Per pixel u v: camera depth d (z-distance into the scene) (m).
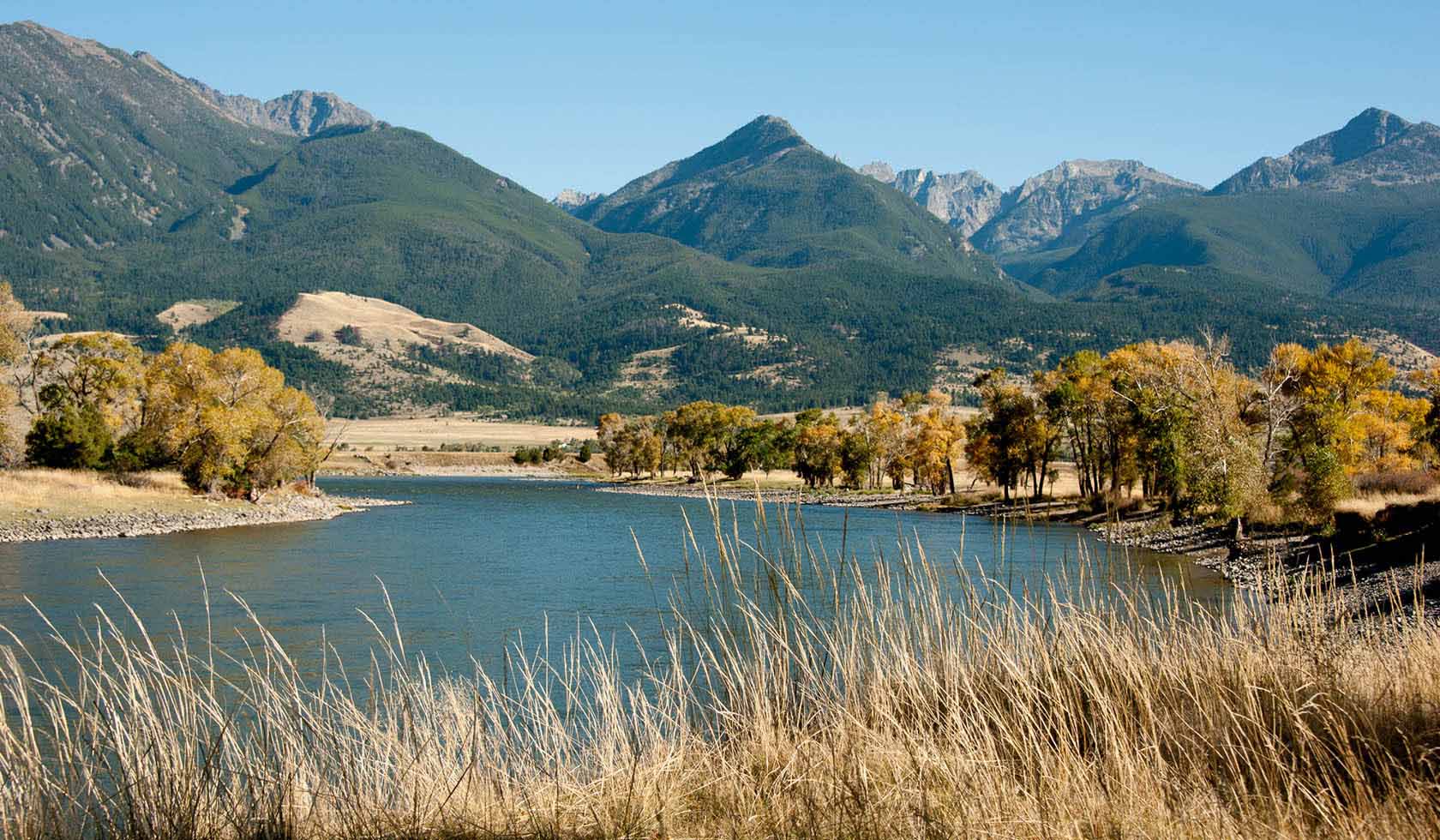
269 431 71.25
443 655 21.27
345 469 180.88
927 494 97.94
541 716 8.38
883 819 6.09
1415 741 6.44
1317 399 52.28
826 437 110.06
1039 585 8.37
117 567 38.09
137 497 63.94
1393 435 56.66
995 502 75.00
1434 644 8.10
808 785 6.63
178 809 6.47
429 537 55.06
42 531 49.56
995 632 8.31
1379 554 28.36
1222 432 41.16
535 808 6.77
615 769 7.19
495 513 78.50
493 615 27.52
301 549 47.06
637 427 155.50
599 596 31.62
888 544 36.94
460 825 6.48
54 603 28.95
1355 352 53.12
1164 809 5.99
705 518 65.31
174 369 68.75
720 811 6.76
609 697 8.19
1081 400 63.22
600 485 140.25
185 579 34.88
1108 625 8.48
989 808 6.12
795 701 8.05
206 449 68.44
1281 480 40.00
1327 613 8.98
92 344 75.75
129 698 6.85
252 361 70.56
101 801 6.56
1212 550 37.03
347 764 7.21
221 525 60.59
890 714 7.41
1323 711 6.75
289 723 7.45
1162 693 7.85
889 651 8.43
